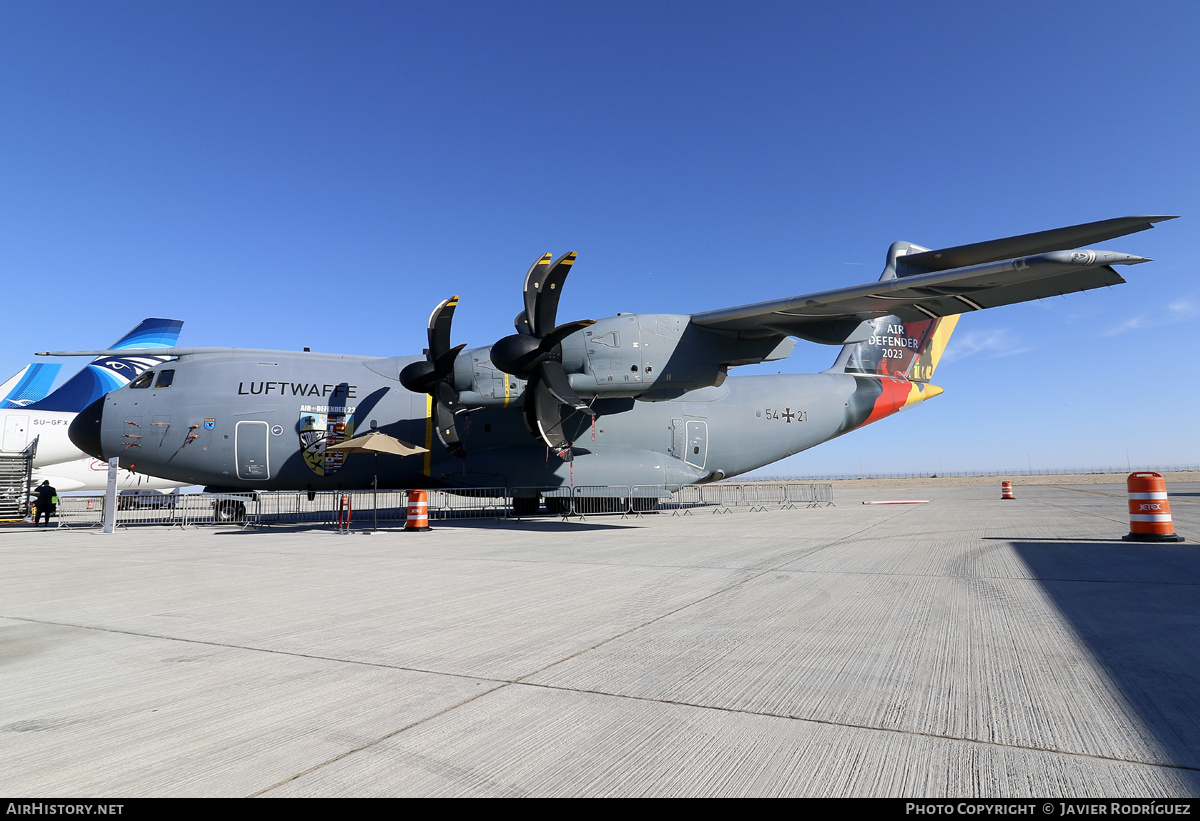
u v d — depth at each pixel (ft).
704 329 48.52
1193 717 9.98
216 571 26.58
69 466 90.27
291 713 10.62
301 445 52.21
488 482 53.93
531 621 16.92
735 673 12.46
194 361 53.52
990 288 40.04
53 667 13.20
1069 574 22.61
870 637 14.83
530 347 43.34
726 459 61.87
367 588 22.09
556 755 9.00
